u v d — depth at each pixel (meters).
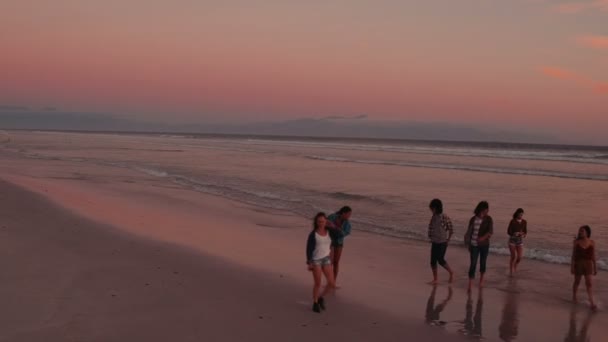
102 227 13.43
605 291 10.28
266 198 23.97
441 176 35.25
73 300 7.81
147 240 12.33
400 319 8.20
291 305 8.43
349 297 9.20
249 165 45.38
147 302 7.97
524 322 8.41
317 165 45.72
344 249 13.88
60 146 78.25
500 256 13.30
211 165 45.03
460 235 15.84
